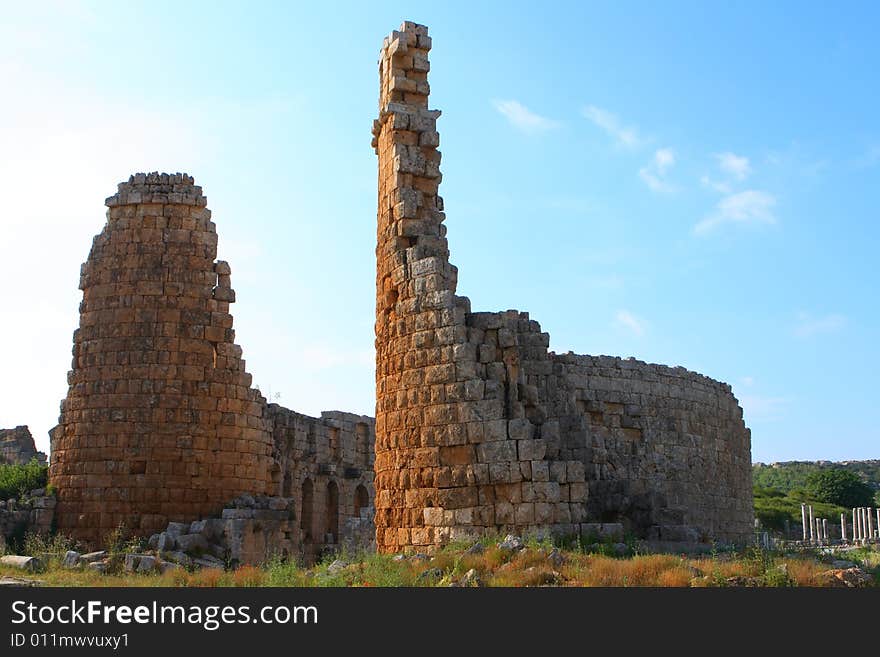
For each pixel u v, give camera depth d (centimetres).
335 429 4825
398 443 2617
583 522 2359
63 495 3350
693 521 4091
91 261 3534
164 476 3312
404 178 2823
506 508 2367
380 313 2844
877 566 2252
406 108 2895
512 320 2662
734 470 4556
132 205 3544
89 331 3466
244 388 3494
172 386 3384
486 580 1872
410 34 2953
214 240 3559
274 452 4053
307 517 4466
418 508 2512
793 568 1886
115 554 2680
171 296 3459
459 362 2511
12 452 5556
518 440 2394
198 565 2958
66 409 3450
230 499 3372
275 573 2167
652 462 3978
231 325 3516
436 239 2758
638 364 4072
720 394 4500
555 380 3025
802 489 11738
